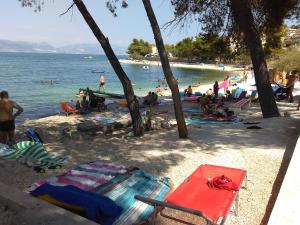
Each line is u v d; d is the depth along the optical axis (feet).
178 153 27.20
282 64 127.65
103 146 29.99
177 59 378.53
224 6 51.98
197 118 47.11
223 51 58.70
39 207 12.80
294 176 17.78
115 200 15.61
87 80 139.33
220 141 31.27
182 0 45.06
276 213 13.71
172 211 14.65
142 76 175.63
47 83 119.96
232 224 15.52
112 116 52.49
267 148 28.43
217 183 16.31
